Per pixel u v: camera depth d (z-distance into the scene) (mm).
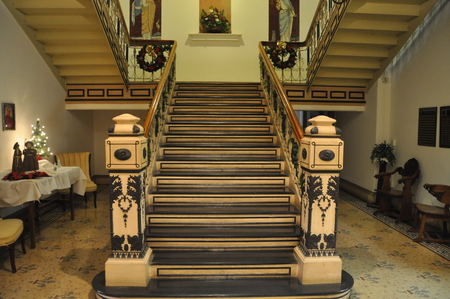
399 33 6152
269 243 3881
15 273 4039
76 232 5500
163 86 5539
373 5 5578
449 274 4051
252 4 9078
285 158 5113
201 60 9125
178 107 6648
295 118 4309
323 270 3492
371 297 3535
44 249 4785
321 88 7379
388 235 5383
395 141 6820
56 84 7062
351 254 4637
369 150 7438
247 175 4805
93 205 7199
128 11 8992
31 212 4773
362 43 6223
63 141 7414
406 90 6438
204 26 9008
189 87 7680
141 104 7398
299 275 3580
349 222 6051
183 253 3801
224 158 5258
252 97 7012
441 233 5340
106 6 5992
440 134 5461
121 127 3355
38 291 3627
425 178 5859
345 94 7469
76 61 6809
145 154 3615
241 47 9117
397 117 6754
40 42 6391
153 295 3248
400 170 6414
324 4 6227
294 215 4164
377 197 7082
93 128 9492
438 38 5504
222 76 9148
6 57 5375
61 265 4270
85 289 3680
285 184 4855
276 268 3627
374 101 7168
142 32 9031
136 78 8586
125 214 3418
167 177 4770
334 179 3477
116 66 7051
